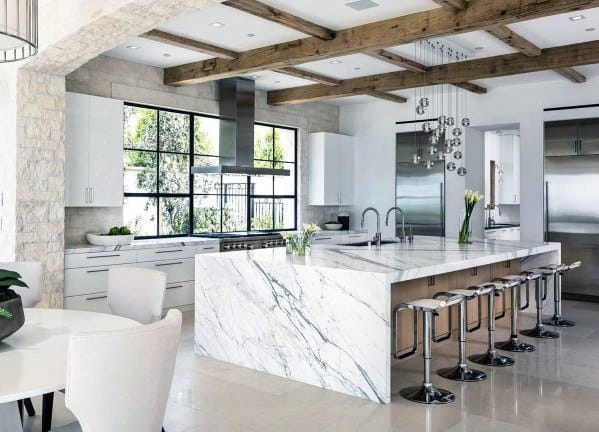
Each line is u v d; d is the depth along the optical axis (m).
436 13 4.66
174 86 6.83
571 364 4.40
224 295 4.50
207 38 5.50
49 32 4.55
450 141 6.09
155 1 3.76
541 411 3.39
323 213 9.15
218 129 7.61
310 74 6.96
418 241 6.15
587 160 7.16
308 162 8.84
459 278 5.10
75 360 1.71
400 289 4.27
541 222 7.52
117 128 6.00
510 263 6.13
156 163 6.82
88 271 5.50
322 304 3.89
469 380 3.97
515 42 5.33
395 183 8.73
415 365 4.38
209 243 6.67
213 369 4.29
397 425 3.19
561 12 4.11
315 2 4.55
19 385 1.81
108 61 6.14
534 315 6.32
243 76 7.20
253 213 8.12
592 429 3.12
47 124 5.11
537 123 7.52
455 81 6.50
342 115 9.36
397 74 6.93
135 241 6.39
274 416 3.33
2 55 4.74
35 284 3.51
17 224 4.89
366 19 4.95
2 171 5.04
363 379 3.67
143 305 3.18
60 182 5.23
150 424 1.94
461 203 8.14
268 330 4.21
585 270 7.23
